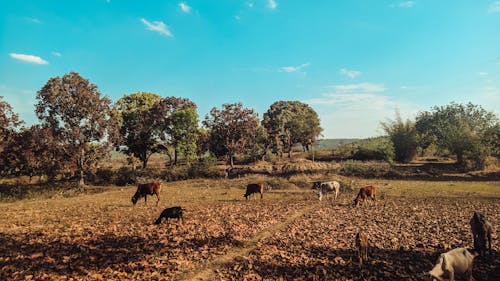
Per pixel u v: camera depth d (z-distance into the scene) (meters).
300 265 9.12
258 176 39.75
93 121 40.88
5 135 35.59
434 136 52.88
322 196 23.80
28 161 35.59
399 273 8.30
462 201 20.59
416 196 23.50
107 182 42.88
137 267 9.08
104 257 9.97
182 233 13.05
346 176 37.94
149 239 12.15
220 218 16.09
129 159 48.28
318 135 85.00
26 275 8.44
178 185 36.84
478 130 41.38
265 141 71.31
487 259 9.03
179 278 8.39
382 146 53.06
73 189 35.12
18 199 29.56
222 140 63.25
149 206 20.89
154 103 59.25
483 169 38.16
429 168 40.19
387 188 28.42
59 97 40.09
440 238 11.56
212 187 34.03
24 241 11.98
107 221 15.81
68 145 39.56
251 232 13.01
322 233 12.70
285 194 26.89
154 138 58.31
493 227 12.98
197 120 57.75
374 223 14.33
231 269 9.02
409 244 10.91
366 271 8.43
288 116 82.69
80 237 12.46
